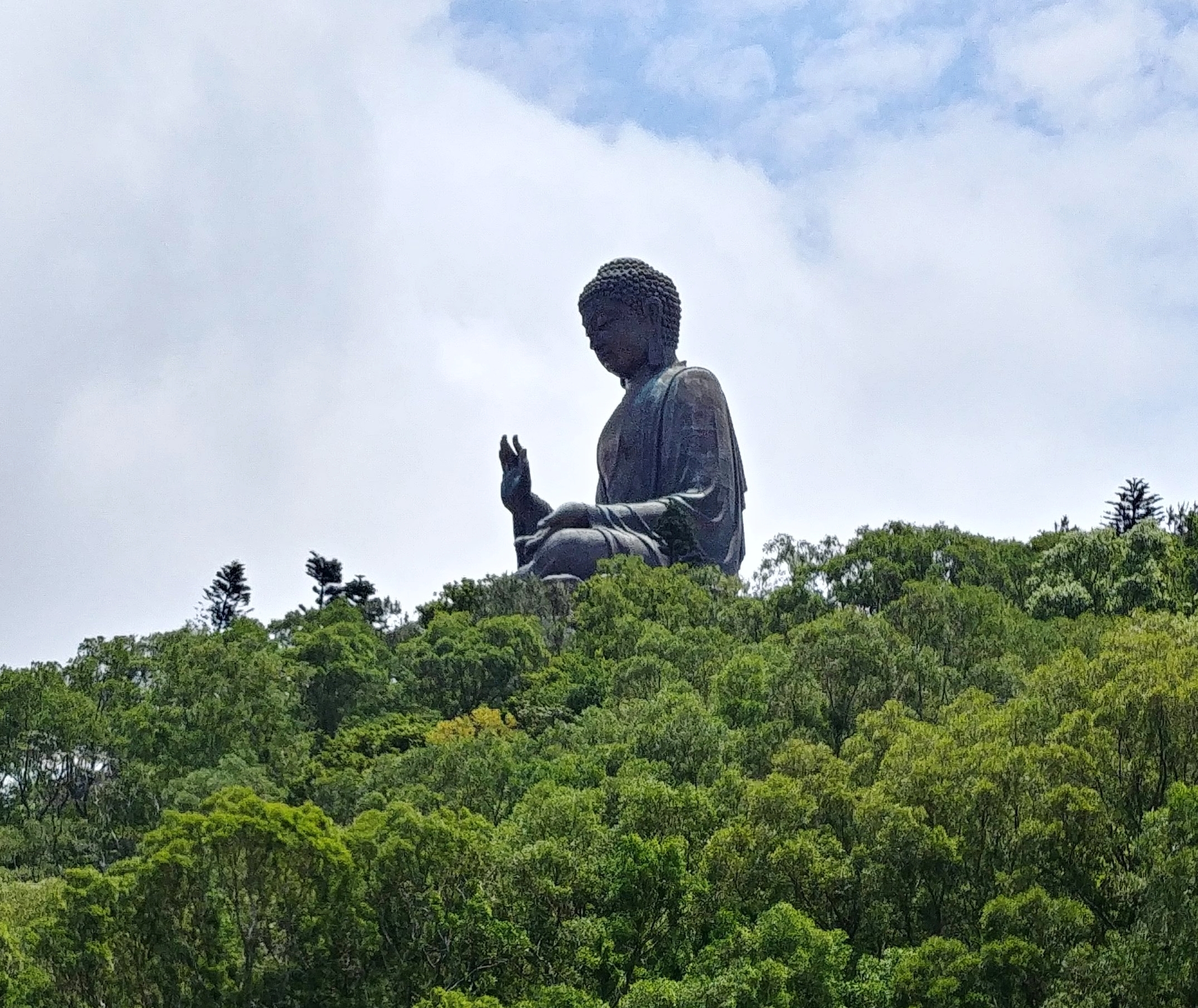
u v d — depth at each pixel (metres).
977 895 72.38
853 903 73.50
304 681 125.31
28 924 76.69
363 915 71.88
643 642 122.75
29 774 110.81
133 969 71.25
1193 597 128.50
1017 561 138.25
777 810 75.94
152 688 118.94
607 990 71.88
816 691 96.69
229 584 174.00
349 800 100.56
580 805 79.38
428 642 135.00
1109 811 72.50
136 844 101.88
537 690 121.62
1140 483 159.38
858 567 134.25
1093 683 80.31
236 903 71.00
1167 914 65.38
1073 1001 64.94
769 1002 66.81
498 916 73.56
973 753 74.44
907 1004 67.88
